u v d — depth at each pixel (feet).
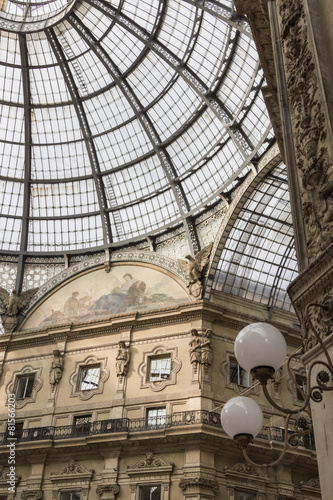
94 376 88.58
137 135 99.30
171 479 74.08
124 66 94.53
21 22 92.94
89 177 103.09
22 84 98.32
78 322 93.71
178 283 92.84
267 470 77.46
